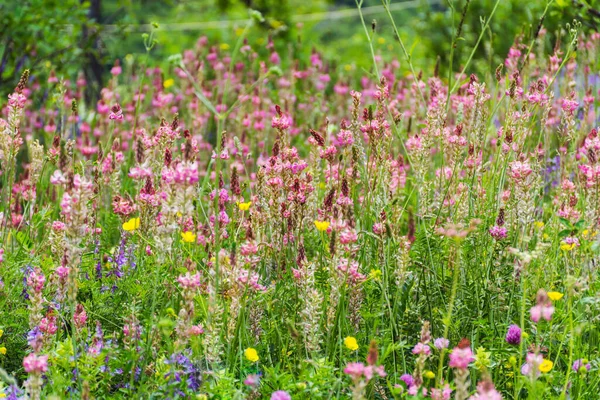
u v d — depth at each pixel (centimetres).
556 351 527
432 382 507
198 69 1014
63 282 488
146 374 475
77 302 556
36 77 1112
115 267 591
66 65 1168
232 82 1066
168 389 449
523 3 1227
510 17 1246
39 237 696
